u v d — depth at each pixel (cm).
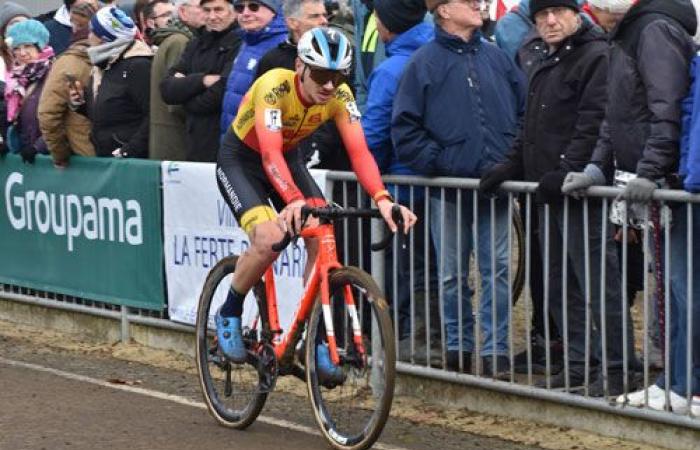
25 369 1416
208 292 1200
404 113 1218
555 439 1105
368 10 1487
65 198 1602
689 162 1010
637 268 1209
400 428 1157
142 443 1112
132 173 1498
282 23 1408
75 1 1709
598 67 1150
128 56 1539
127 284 1529
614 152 1095
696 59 1020
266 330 1130
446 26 1227
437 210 1218
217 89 1421
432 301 1255
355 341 1048
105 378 1373
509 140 1241
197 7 1582
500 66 1258
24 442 1113
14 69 1659
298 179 1153
